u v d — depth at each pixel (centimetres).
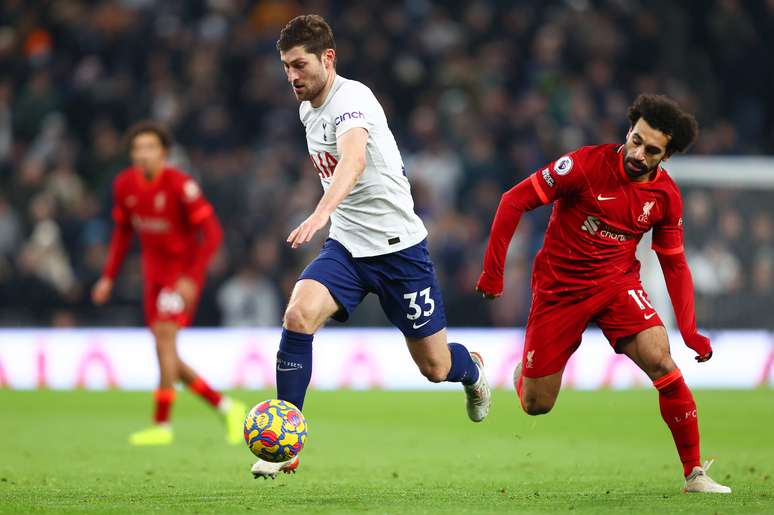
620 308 2089
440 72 6525
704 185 5456
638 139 1972
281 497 1984
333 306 2034
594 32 6706
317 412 4147
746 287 5422
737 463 2645
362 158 1916
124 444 3145
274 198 5741
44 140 6069
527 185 2091
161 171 3284
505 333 5294
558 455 2880
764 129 6956
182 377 3272
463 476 2397
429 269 2120
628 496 1984
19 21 6538
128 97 6212
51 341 5153
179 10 6738
